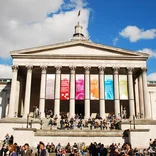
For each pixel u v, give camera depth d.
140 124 44.53
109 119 47.66
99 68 55.16
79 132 38.22
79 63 55.47
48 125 45.44
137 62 55.66
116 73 55.00
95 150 20.47
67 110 61.44
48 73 59.50
